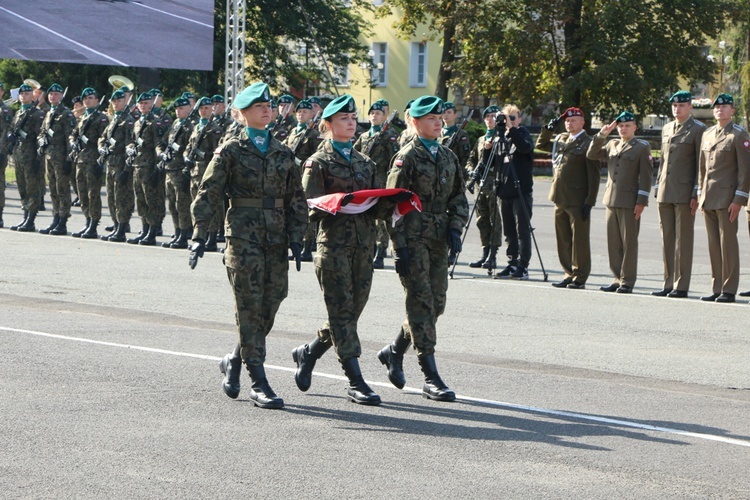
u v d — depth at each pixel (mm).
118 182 26375
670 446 9594
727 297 18797
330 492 8031
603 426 10258
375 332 15070
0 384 11148
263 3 66625
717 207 18609
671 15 64812
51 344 13328
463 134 23094
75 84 56656
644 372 12859
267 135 10977
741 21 68250
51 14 44844
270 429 9836
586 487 8336
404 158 11328
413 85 87312
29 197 28078
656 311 17609
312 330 15047
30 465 8492
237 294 10805
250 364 10766
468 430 9992
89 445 9086
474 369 12797
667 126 19375
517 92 67500
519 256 21875
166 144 25453
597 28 63844
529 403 11141
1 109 28625
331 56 70500
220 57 62000
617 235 19906
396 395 11422
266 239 10812
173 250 25078
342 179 11352
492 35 64812
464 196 11633
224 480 8250
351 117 11422
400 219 11117
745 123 72250
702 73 66688
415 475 8523
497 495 8078
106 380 11516
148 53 46062
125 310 16234
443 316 16641
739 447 9617
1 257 22297
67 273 20109
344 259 11008
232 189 10891
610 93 64625
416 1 68938
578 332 15477
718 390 12016
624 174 19672
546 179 62188
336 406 10844
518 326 15867
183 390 11258
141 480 8203
